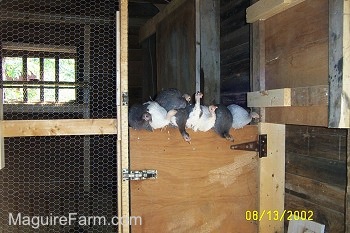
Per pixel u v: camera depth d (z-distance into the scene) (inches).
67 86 108.4
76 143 104.4
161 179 59.2
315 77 50.9
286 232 66.1
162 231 59.9
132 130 57.7
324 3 49.1
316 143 58.6
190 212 61.2
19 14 103.5
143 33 147.9
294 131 64.3
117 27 54.7
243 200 64.1
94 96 107.7
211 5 95.1
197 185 61.2
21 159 100.3
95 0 106.6
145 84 149.4
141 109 56.0
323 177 56.9
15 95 105.7
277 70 60.4
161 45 128.0
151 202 59.1
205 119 57.7
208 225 62.3
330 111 46.3
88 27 109.1
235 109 62.9
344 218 51.7
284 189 66.7
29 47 109.1
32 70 110.7
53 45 110.6
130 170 57.8
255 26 65.2
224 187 62.8
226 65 89.8
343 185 52.7
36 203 94.6
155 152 58.7
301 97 52.2
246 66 78.3
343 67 44.3
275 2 56.5
